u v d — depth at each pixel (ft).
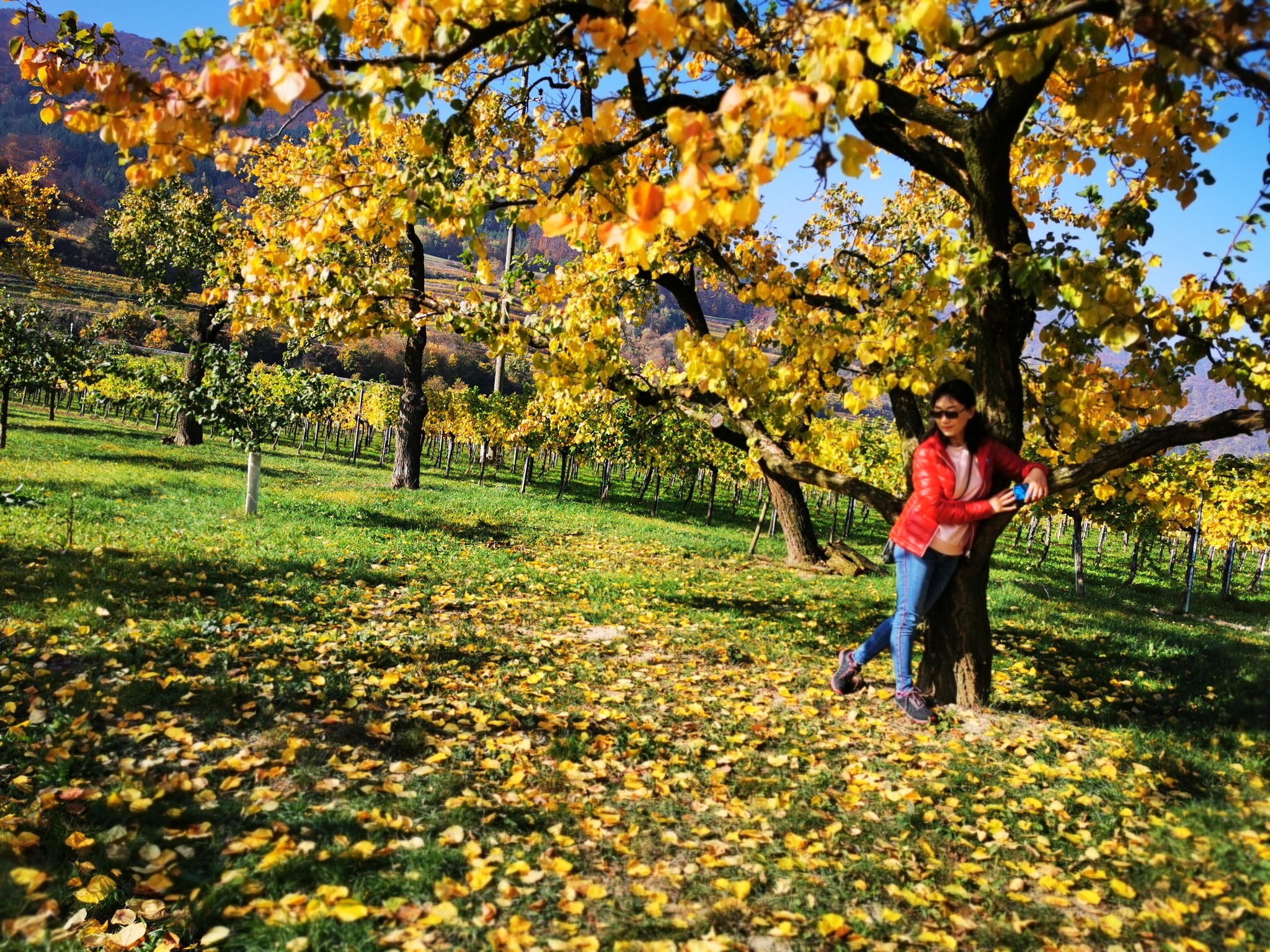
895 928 9.37
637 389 22.99
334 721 14.73
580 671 19.71
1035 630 31.24
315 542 36.91
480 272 15.07
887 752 14.85
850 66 7.95
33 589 22.16
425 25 10.36
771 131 8.42
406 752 13.79
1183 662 26.17
